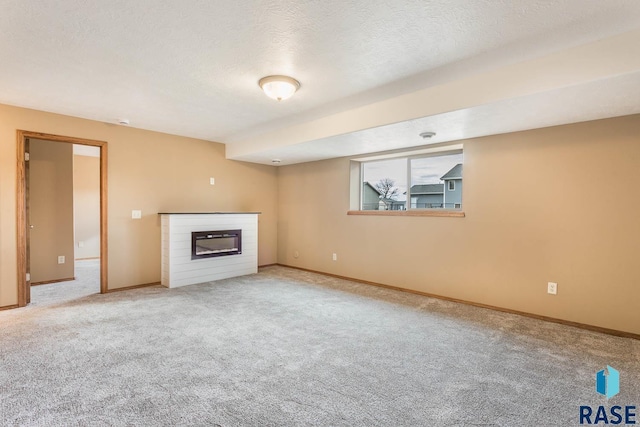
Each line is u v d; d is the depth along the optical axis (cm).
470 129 337
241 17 183
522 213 345
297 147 445
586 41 205
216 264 503
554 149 324
